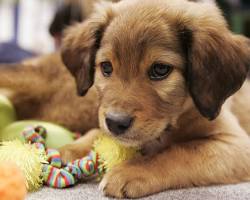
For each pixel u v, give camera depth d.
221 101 0.43
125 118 0.38
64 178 0.40
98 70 0.45
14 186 0.31
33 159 0.39
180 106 0.43
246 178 0.43
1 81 0.56
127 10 0.44
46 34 1.41
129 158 0.42
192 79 0.42
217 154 0.42
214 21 0.44
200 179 0.41
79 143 0.46
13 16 1.44
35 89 0.56
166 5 0.44
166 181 0.39
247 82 0.67
